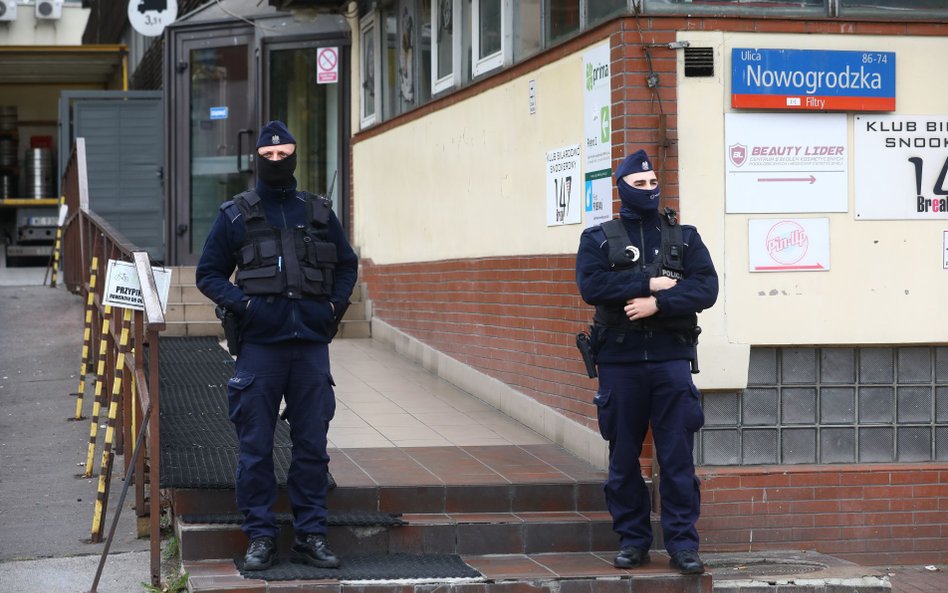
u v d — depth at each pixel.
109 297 6.43
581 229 7.64
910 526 7.37
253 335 5.82
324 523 5.98
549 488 6.84
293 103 13.66
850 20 7.21
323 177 13.69
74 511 7.30
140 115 15.60
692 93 7.04
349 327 12.58
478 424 8.66
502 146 9.02
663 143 6.97
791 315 7.21
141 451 6.77
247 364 5.83
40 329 13.17
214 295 5.80
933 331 7.38
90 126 15.51
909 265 7.34
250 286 5.77
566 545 6.59
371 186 12.63
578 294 7.69
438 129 10.49
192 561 6.05
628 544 6.25
